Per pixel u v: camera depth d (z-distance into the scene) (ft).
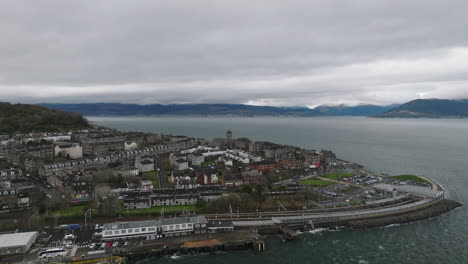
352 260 532.32
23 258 500.33
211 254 552.41
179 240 578.66
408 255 547.49
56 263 487.61
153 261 524.52
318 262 526.57
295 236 619.67
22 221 622.54
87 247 540.52
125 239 576.20
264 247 577.02
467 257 538.47
